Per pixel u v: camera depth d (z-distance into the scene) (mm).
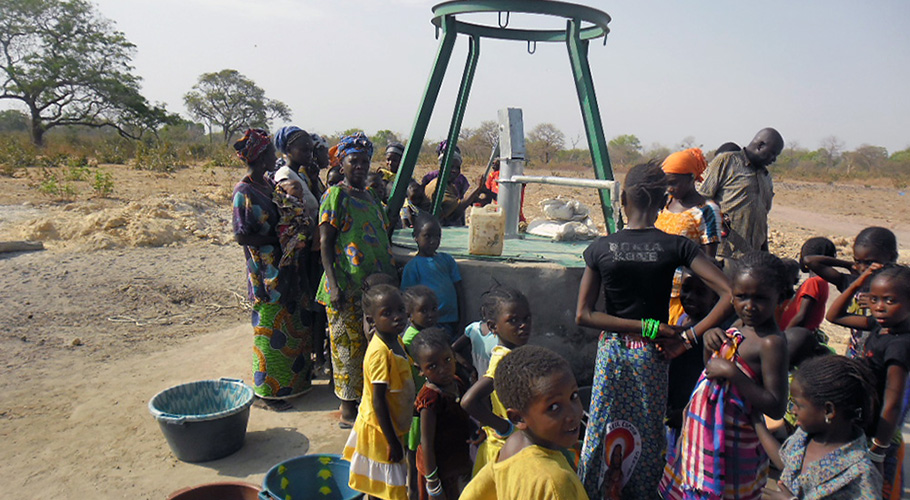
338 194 4473
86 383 5383
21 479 3896
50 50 44562
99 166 27531
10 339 6352
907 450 4406
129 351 6199
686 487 2939
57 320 7000
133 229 11102
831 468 2574
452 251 5254
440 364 3195
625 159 65125
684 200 4188
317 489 3752
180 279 8844
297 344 4992
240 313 7551
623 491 3332
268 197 4773
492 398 3469
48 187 15820
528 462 2121
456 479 3408
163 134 51156
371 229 4594
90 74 44531
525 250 5430
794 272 4086
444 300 4500
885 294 3004
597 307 4844
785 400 2748
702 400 2902
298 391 5078
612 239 3184
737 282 2768
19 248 10055
